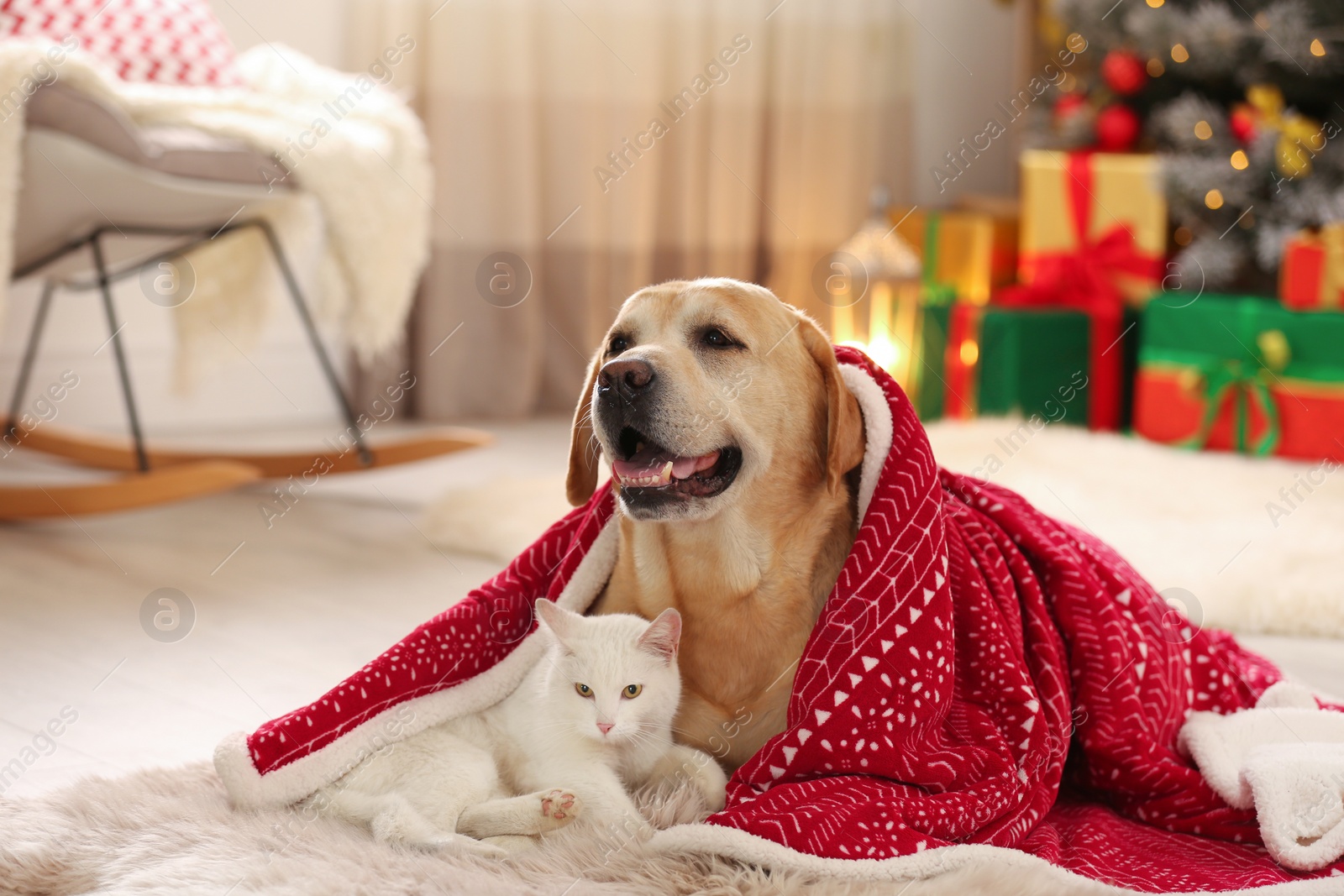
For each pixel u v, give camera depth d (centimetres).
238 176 281
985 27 536
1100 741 154
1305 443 367
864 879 124
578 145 454
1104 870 134
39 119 255
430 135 433
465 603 157
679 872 125
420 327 442
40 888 128
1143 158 412
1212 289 403
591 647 138
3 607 230
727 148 481
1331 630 224
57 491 283
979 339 421
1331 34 362
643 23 457
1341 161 369
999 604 156
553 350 471
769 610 151
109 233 286
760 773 139
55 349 395
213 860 127
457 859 126
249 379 427
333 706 143
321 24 422
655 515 145
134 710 179
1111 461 354
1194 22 380
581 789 136
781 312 155
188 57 325
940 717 144
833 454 150
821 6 490
